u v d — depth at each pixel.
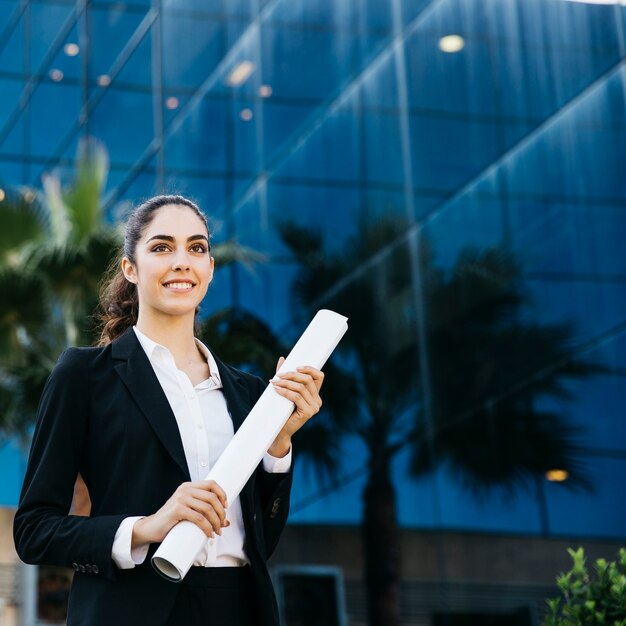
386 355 9.60
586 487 7.25
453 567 8.61
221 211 11.98
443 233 8.88
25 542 1.91
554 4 7.64
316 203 10.55
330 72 10.37
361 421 9.85
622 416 6.92
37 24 16.22
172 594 1.84
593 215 7.20
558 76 7.58
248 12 11.70
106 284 2.47
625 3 6.93
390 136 9.52
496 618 8.09
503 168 8.17
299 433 10.59
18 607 13.05
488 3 8.34
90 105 14.75
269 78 11.34
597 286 7.14
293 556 10.55
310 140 10.60
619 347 6.95
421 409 9.13
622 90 6.92
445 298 8.84
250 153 11.57
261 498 2.05
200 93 12.45
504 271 8.11
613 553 6.98
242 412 2.06
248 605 1.94
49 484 1.96
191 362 2.10
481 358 8.40
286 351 10.82
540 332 7.74
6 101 16.52
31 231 10.52
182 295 2.05
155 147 13.17
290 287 10.83
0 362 10.12
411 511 9.17
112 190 13.92
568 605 3.50
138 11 13.91
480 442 8.40
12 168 15.90
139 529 1.81
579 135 7.34
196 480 1.94
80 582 1.91
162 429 1.94
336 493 10.10
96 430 1.97
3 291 9.94
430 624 8.78
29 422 10.38
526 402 7.89
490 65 8.32
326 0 10.47
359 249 9.92
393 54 9.52
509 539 8.01
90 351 2.07
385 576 9.39
